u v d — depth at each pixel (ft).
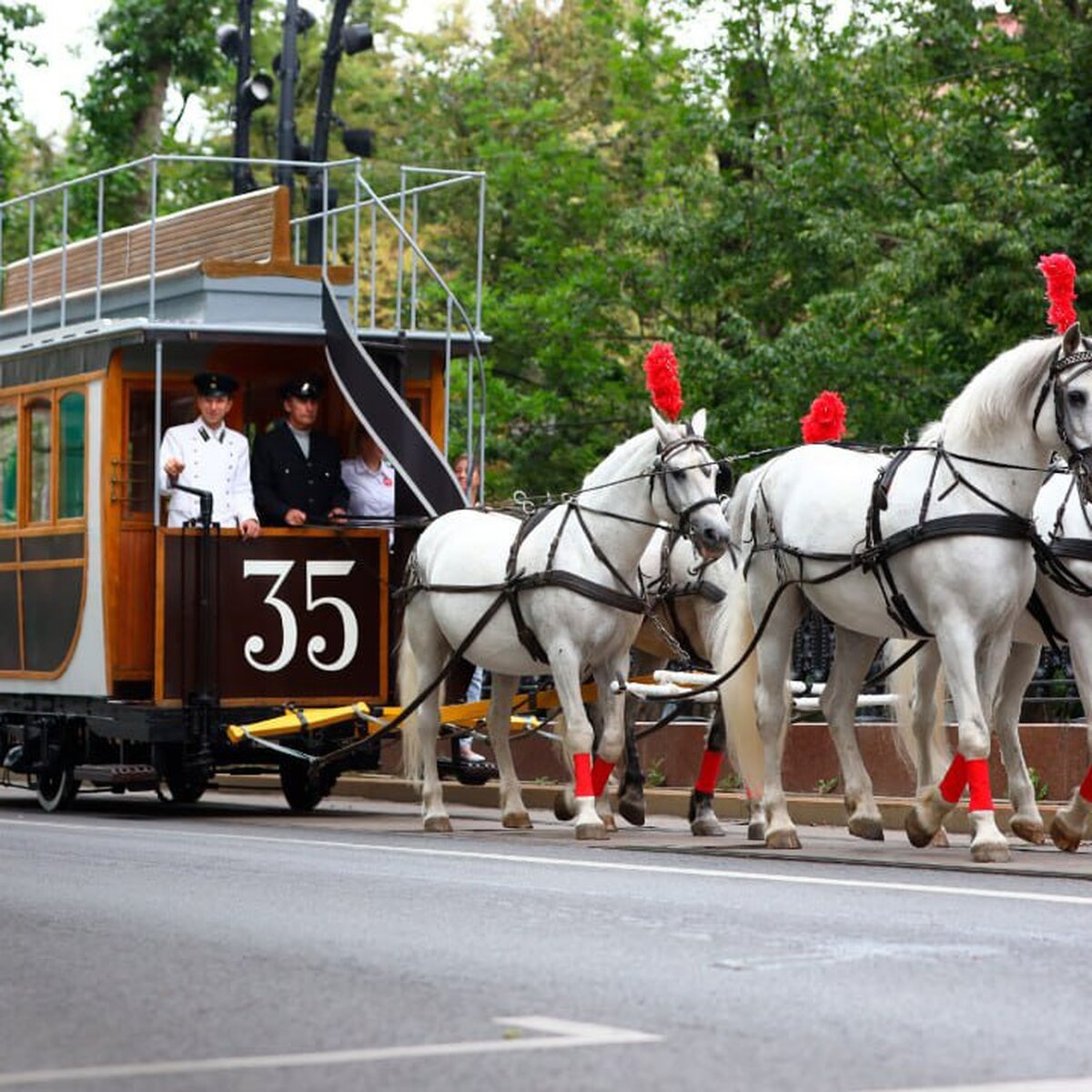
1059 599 48.49
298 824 62.39
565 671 54.19
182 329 62.90
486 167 147.43
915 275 99.19
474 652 57.52
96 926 35.78
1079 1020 26.35
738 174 120.98
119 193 168.55
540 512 56.24
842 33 116.16
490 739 60.23
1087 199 101.55
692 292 116.88
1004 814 58.13
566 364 134.51
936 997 27.89
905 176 110.42
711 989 28.68
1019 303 98.27
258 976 30.27
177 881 42.86
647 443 53.21
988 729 46.44
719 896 39.29
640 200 142.61
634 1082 23.07
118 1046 25.46
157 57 172.76
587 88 158.81
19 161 179.93
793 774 67.31
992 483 46.34
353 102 182.91
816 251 111.45
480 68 164.86
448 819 58.85
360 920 36.11
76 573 65.77
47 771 68.64
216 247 69.36
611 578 54.03
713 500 51.90
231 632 63.46
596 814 54.54
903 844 52.85
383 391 62.44
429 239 156.15
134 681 64.90
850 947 32.27
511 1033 25.80
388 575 65.21
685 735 71.61
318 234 91.35
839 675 53.11
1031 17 108.78
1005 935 33.60
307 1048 25.13
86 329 65.31
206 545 62.90
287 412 65.72
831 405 54.90
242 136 94.89
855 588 49.01
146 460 65.00
